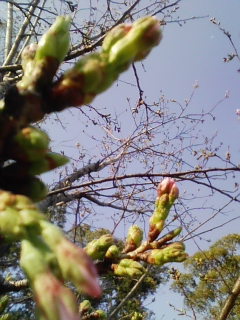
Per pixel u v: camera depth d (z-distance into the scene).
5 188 0.06
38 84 0.06
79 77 0.06
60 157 0.06
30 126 0.06
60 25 0.06
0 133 0.05
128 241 0.10
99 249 0.10
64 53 0.06
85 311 0.13
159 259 0.09
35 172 0.06
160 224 0.10
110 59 0.06
